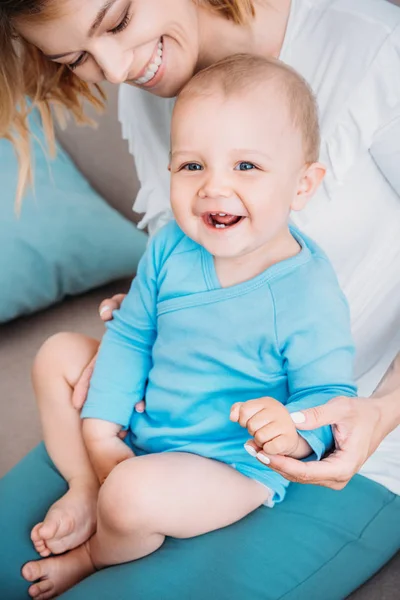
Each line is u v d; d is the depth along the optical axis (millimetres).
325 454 1000
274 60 1074
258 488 1105
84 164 1930
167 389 1125
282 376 1079
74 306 1765
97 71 1144
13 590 1103
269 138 1008
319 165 1071
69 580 1115
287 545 1097
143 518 1021
